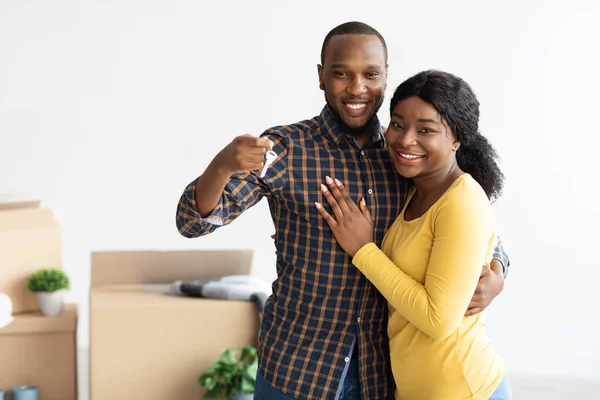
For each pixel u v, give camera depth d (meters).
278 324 1.80
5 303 2.97
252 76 4.52
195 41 4.48
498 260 1.79
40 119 4.44
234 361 2.88
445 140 1.64
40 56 4.41
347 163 1.77
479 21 4.46
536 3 4.43
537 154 4.47
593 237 4.47
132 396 2.92
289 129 1.78
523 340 4.49
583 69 4.43
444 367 1.63
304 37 4.52
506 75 4.46
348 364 1.75
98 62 4.45
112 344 2.90
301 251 1.76
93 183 4.49
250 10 4.49
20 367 3.04
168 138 4.51
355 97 1.71
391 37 4.49
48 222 3.21
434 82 1.63
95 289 3.22
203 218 1.60
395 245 1.70
